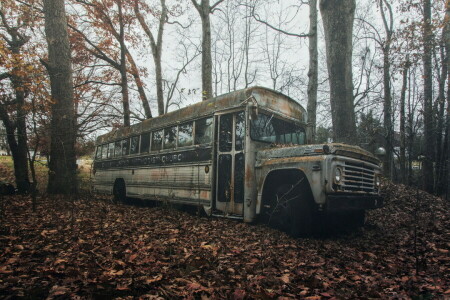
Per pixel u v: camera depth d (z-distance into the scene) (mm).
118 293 2949
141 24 16812
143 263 3832
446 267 4293
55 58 10453
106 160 12633
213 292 3041
